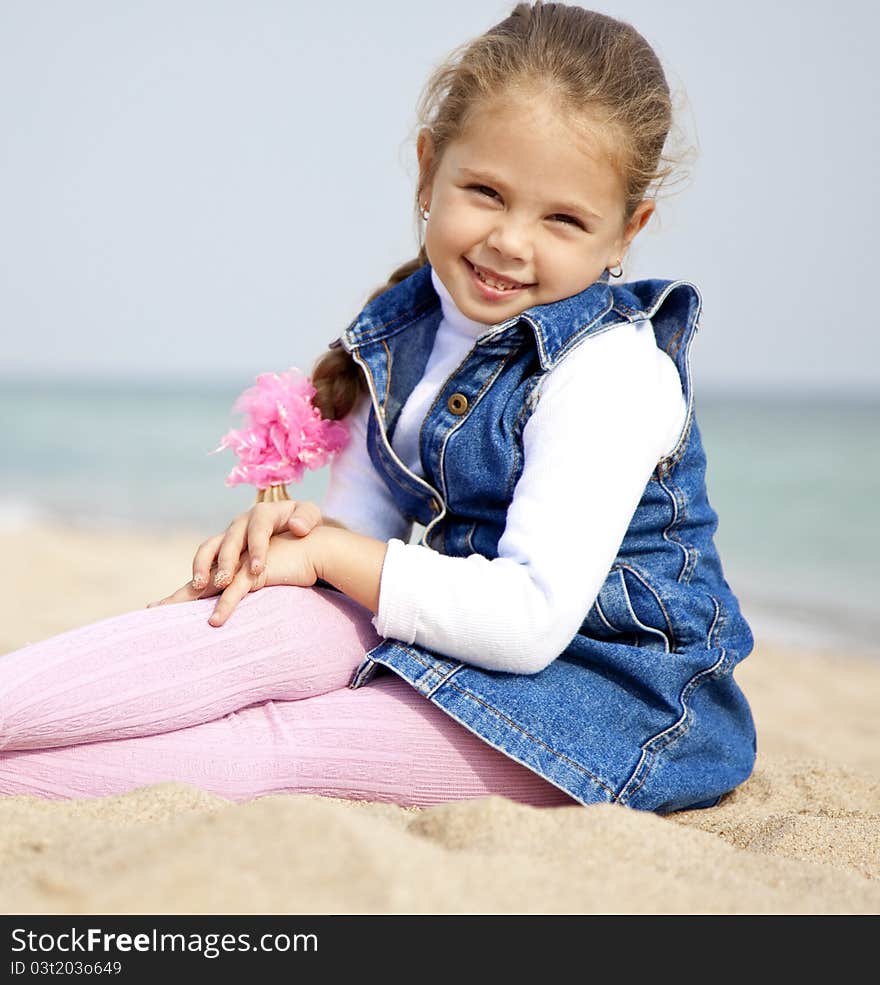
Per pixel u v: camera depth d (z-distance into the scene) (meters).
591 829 1.96
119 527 13.93
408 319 2.93
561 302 2.69
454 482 2.72
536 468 2.52
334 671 2.52
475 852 1.83
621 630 2.61
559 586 2.39
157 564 10.13
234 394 74.81
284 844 1.63
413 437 2.84
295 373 3.07
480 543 2.71
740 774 2.75
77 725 2.31
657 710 2.54
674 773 2.50
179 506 16.62
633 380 2.59
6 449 26.27
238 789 2.37
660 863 1.89
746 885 1.83
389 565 2.48
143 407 53.22
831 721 5.40
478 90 2.57
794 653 7.64
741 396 83.50
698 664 2.59
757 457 25.59
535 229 2.59
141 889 1.53
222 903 1.49
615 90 2.57
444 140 2.69
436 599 2.42
